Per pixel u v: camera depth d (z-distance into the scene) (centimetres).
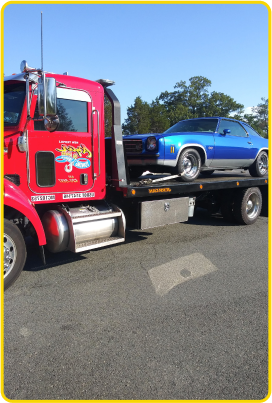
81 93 441
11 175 390
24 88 398
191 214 616
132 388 231
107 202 495
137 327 310
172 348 279
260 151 806
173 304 357
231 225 741
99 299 365
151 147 561
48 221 423
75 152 444
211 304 359
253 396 225
